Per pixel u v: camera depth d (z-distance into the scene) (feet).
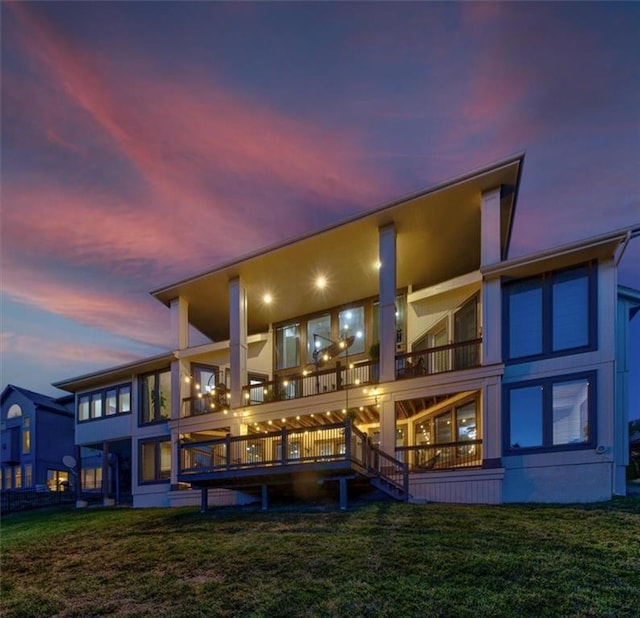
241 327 51.57
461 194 39.50
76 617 20.67
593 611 16.55
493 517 28.94
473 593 18.49
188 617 19.22
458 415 44.29
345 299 57.57
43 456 97.30
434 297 47.88
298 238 45.91
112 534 36.09
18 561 30.81
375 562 22.44
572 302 35.88
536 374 36.22
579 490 33.27
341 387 44.01
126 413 62.13
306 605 19.02
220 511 41.22
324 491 41.04
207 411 54.24
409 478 38.55
